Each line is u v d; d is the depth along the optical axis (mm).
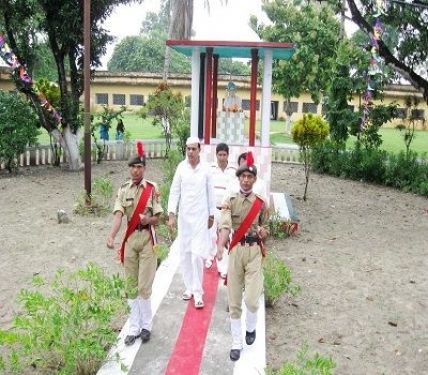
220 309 5902
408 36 15805
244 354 4965
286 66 22047
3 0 13898
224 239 4836
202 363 4809
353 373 5074
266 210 4953
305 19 21734
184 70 49375
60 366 4816
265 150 9609
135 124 34406
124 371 4457
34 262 7832
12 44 14711
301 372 4039
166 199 9430
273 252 8680
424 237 10117
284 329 5910
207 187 5883
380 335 5871
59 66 15734
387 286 7352
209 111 9953
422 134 35094
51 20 14750
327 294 6984
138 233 4996
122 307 4941
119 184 14492
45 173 15961
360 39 17703
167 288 6457
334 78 17859
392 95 34531
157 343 5137
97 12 15023
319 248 9055
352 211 12312
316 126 12609
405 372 5137
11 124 15094
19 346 5254
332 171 17578
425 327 6102
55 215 10578
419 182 15109
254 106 9766
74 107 16062
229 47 9711
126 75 37969
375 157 16500
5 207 11359
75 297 4473
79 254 8219
